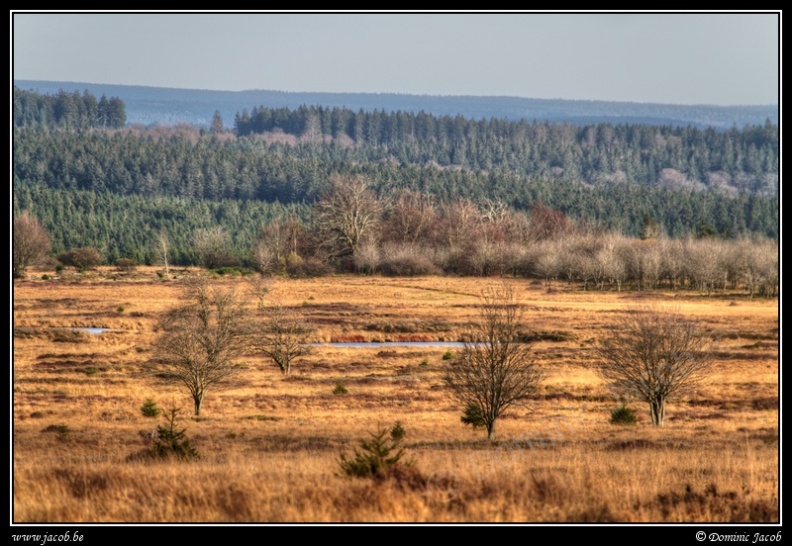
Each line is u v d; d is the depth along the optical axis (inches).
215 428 4335.6
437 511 2043.6
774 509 2143.2
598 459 2866.6
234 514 2003.0
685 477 2491.4
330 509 2031.3
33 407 5049.2
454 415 4859.7
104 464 2778.1
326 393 5826.8
